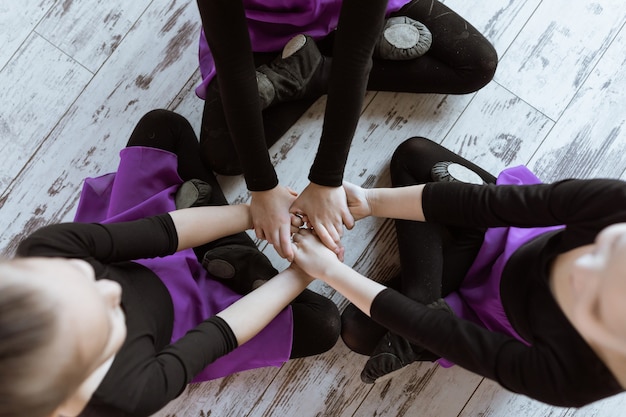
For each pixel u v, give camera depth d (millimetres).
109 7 1101
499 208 786
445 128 1117
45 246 692
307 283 922
